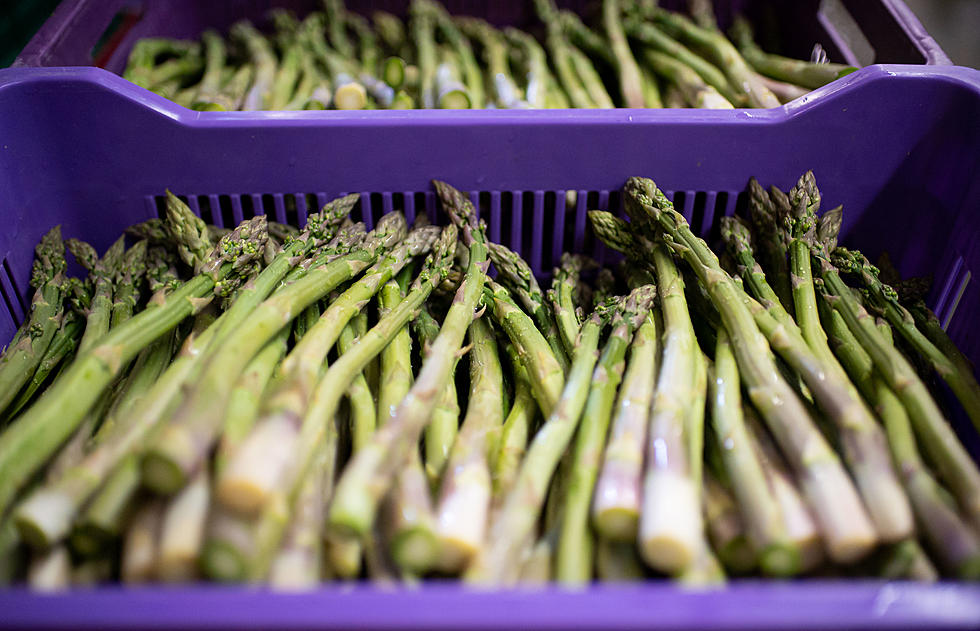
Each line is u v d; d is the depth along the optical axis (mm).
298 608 292
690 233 425
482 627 292
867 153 453
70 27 530
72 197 455
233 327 367
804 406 379
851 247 477
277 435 324
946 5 892
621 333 389
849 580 332
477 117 446
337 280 410
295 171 456
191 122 442
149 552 320
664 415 356
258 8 711
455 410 387
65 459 359
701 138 449
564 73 632
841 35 582
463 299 410
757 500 333
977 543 323
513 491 349
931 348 405
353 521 318
